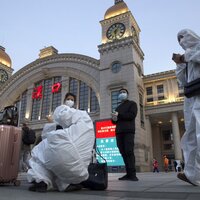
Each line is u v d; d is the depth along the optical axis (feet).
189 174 11.27
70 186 10.27
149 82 103.55
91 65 104.68
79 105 103.96
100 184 10.52
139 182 15.66
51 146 9.89
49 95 115.24
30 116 116.16
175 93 97.60
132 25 102.58
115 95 89.76
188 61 11.59
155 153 114.21
